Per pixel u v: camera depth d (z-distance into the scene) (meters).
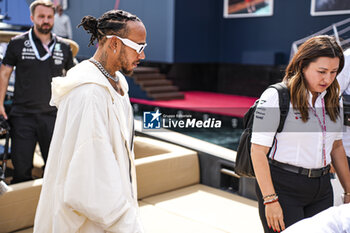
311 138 1.89
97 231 1.73
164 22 12.62
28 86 3.42
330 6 10.87
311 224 1.47
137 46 1.69
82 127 1.61
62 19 11.13
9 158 3.82
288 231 1.46
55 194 1.68
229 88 13.51
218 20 13.41
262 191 1.90
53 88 1.73
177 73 13.62
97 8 13.27
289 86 1.89
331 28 10.91
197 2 12.86
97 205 1.61
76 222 1.69
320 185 1.96
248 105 11.20
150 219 2.86
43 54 3.44
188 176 3.48
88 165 1.60
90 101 1.63
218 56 13.57
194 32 12.91
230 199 3.23
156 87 12.08
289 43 11.84
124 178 1.73
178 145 3.71
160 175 3.28
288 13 11.79
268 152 1.98
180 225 2.78
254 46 12.65
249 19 12.68
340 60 1.87
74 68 1.72
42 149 3.59
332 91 1.94
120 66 1.74
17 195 2.54
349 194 2.16
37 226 1.77
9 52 3.42
